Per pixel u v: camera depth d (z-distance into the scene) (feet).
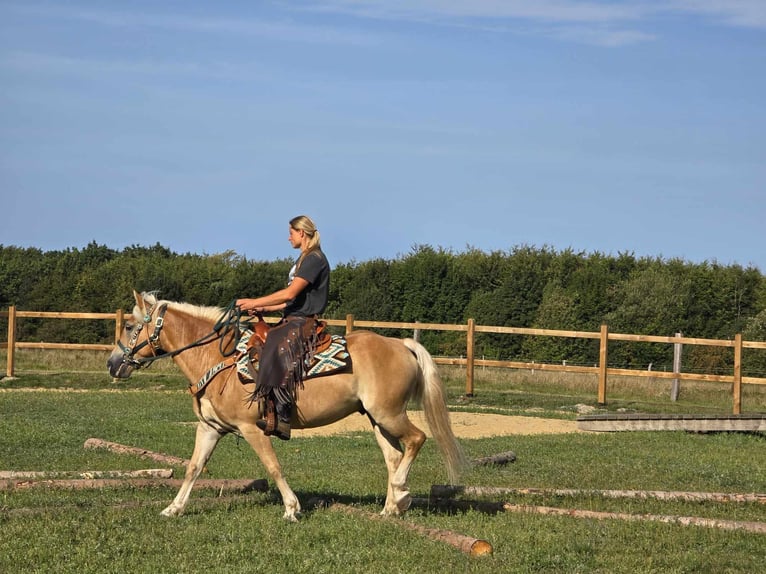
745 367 98.27
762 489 38.52
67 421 54.29
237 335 29.73
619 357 104.12
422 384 30.19
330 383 29.04
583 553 25.77
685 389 85.15
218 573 22.95
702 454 48.55
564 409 73.82
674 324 105.91
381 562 24.31
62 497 31.09
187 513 29.45
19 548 24.50
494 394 78.59
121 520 27.86
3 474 35.81
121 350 31.01
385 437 30.63
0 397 67.87
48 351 96.89
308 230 29.84
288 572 23.39
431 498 32.32
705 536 28.14
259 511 29.73
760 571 24.66
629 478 40.14
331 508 30.40
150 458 41.65
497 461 43.19
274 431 28.86
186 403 67.26
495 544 26.11
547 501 33.53
